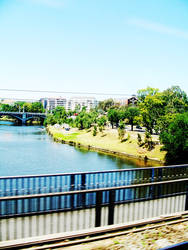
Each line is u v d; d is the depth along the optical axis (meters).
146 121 52.88
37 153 45.69
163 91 63.81
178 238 5.65
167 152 44.62
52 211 6.48
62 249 4.88
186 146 37.31
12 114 133.12
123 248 5.07
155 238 5.59
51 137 73.12
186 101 64.25
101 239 5.38
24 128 104.88
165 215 6.68
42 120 150.50
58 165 37.03
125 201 7.55
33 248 4.76
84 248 4.98
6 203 5.96
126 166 38.50
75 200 7.12
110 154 49.88
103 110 127.69
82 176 7.26
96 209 6.05
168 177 10.48
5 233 5.51
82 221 6.44
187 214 7.09
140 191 7.91
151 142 50.09
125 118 75.44
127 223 6.02
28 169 33.66
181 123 39.03
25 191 7.84
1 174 30.56
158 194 8.36
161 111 51.19
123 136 60.72
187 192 7.58
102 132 70.69
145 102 53.38
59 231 5.88
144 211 7.54
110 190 6.13
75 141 63.25
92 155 47.28
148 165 40.06
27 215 6.16
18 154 43.62
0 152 44.69
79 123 87.06
